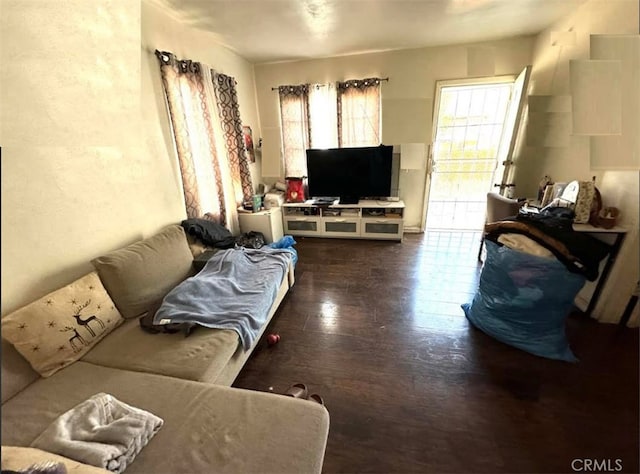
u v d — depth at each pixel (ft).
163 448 3.26
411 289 8.47
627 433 4.34
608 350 5.82
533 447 4.22
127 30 6.14
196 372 4.30
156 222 7.36
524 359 5.73
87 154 5.43
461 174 12.96
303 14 7.91
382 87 11.73
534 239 5.87
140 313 5.57
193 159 8.48
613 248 6.26
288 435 3.37
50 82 4.74
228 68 10.64
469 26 9.05
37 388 4.02
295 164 13.26
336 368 5.74
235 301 5.89
